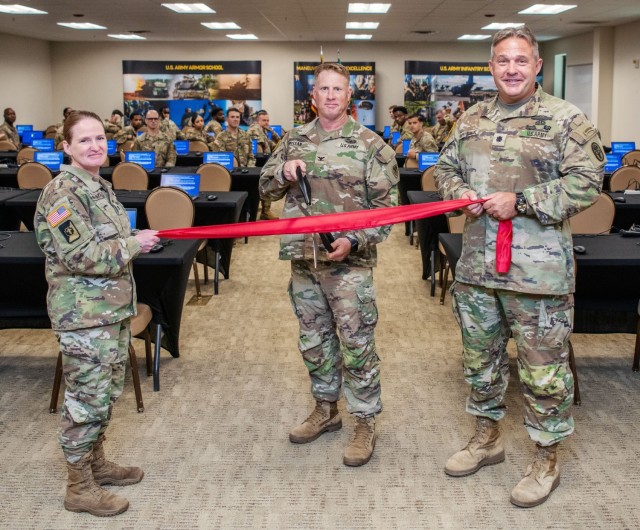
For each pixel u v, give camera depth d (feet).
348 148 8.52
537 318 7.80
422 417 10.41
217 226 7.98
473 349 8.39
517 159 7.64
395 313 15.96
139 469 8.63
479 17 46.06
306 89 62.44
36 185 23.80
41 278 11.96
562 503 8.09
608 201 14.46
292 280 9.08
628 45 51.21
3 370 12.48
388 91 64.85
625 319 11.99
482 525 7.67
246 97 64.54
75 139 7.36
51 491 8.44
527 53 7.45
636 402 10.93
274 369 12.44
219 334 14.44
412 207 7.87
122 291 7.60
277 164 8.90
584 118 7.52
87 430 7.68
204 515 7.90
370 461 9.09
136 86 64.23
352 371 8.90
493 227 7.86
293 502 8.15
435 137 39.22
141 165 24.68
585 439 9.66
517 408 10.69
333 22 48.55
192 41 63.82
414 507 8.03
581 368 12.39
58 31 55.62
